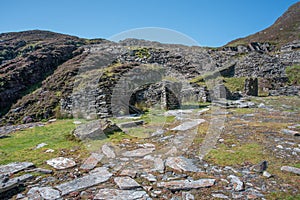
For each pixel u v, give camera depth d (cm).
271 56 2783
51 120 1162
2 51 2528
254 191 399
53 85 1512
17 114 1257
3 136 827
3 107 1335
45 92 1452
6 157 592
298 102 1451
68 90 1409
